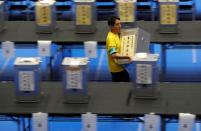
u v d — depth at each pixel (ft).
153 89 39.40
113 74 50.44
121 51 48.70
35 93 39.50
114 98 40.19
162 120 38.70
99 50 68.39
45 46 53.16
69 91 39.22
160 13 55.98
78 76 38.55
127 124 51.78
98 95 40.75
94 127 37.40
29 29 58.80
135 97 39.96
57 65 60.39
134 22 56.18
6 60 66.33
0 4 57.98
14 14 75.61
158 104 39.01
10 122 52.08
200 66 63.93
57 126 51.85
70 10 73.97
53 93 41.04
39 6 56.54
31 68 38.68
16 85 39.32
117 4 55.88
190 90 41.06
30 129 43.39
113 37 48.88
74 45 56.80
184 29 57.82
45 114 37.45
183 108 38.32
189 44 54.80
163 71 57.11
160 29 56.44
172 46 58.54
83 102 39.47
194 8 74.43
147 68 38.52
